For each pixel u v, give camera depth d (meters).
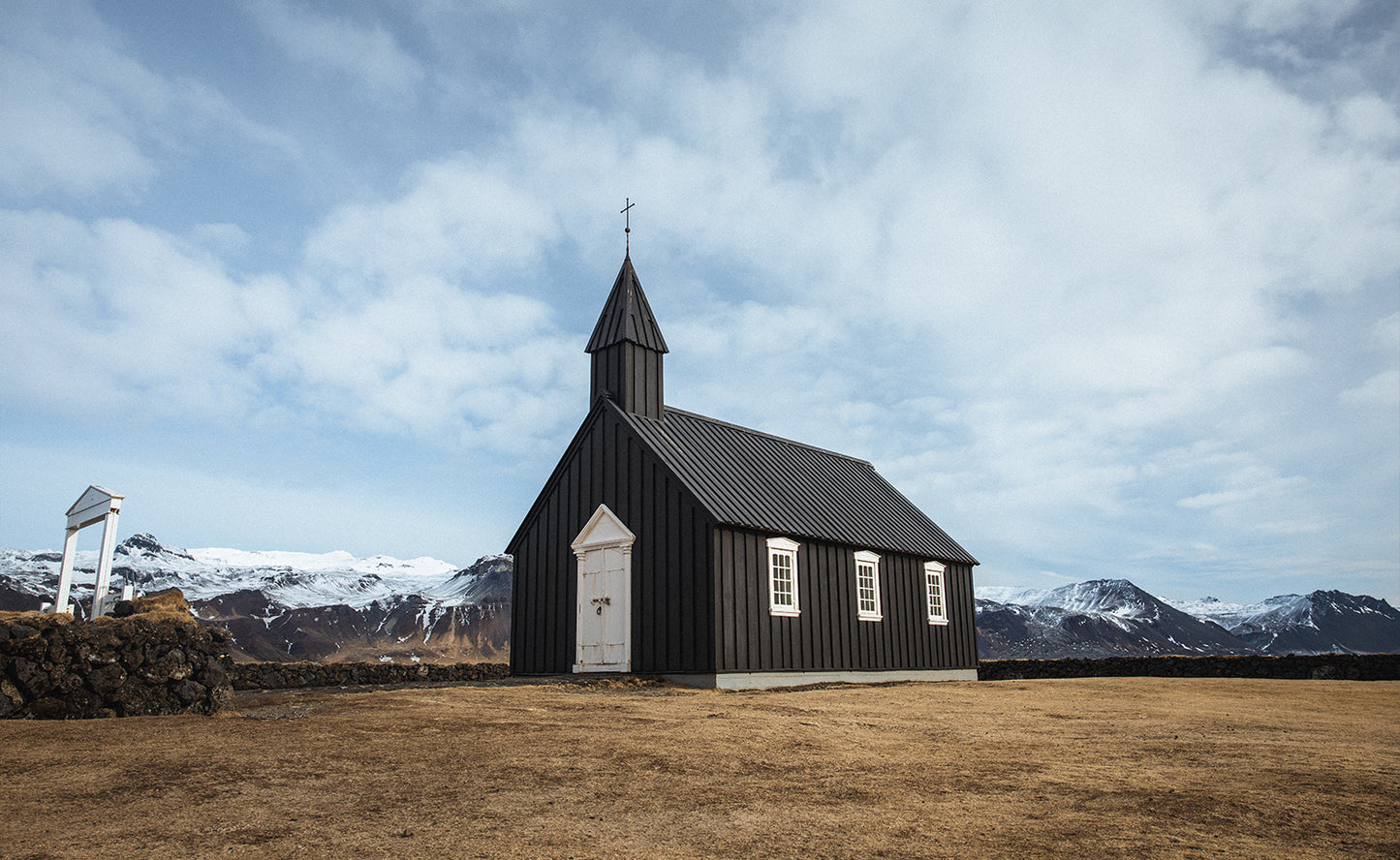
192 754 8.49
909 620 27.88
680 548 21.67
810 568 24.11
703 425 27.06
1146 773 8.76
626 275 25.91
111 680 10.50
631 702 14.40
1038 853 6.04
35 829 6.15
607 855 5.92
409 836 6.27
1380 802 7.53
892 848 6.13
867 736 11.15
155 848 5.84
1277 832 6.63
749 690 19.81
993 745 10.59
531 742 9.79
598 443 24.42
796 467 28.84
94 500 16.81
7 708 9.73
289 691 15.70
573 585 24.09
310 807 6.96
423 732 10.15
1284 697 17.75
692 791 7.74
